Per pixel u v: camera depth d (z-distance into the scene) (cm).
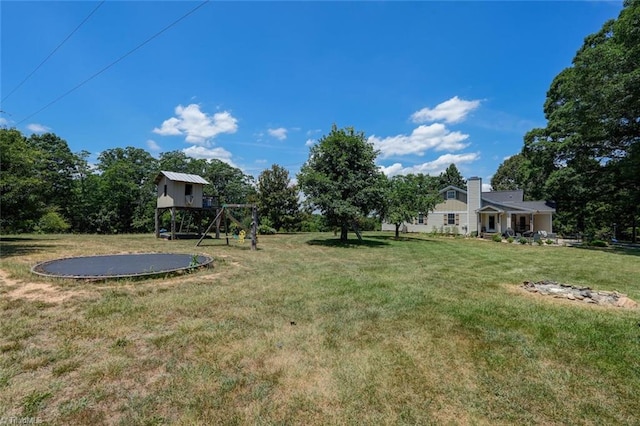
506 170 4231
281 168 2797
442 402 242
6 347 317
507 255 1211
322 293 560
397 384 266
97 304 463
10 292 518
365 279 689
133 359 300
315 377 275
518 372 288
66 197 2517
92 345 328
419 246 1517
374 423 217
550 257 1164
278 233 2550
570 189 1959
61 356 302
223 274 713
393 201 1998
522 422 220
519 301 525
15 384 252
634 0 1359
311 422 217
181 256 965
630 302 514
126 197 2825
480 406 237
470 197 2497
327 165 1579
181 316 423
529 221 2566
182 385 258
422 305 494
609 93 1335
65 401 233
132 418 217
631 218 2180
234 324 398
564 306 498
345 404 238
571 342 354
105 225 2753
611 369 294
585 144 1734
